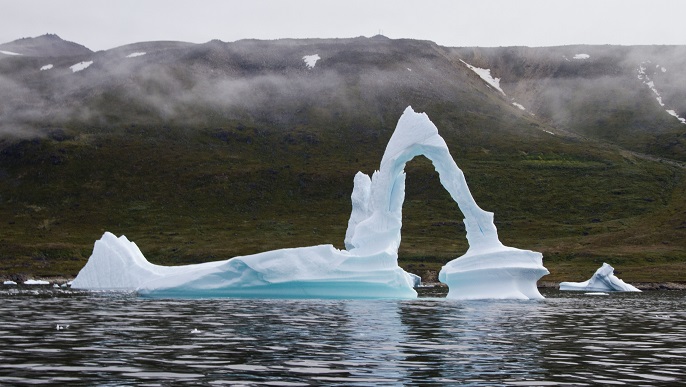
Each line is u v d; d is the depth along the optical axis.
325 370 20.72
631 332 32.78
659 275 110.31
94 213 167.75
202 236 151.88
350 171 191.75
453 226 154.38
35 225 158.88
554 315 42.41
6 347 25.39
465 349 25.62
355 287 54.84
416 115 58.81
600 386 18.70
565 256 129.38
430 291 81.94
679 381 19.52
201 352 24.28
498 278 54.88
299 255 55.19
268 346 25.97
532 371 20.97
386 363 22.12
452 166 56.81
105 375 19.66
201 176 187.12
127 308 44.84
